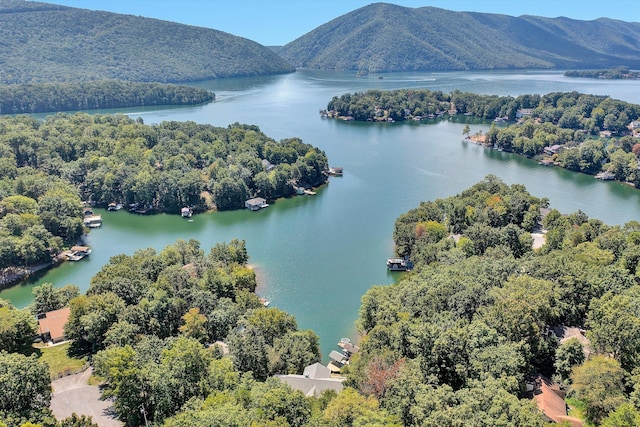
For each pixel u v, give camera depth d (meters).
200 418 50.78
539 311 74.88
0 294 124.31
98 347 83.25
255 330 83.38
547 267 92.19
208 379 65.56
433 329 68.31
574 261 97.69
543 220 154.38
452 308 81.31
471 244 123.81
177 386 63.16
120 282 94.44
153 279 105.31
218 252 126.75
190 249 127.69
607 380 62.22
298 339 85.94
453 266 103.25
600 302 78.62
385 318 85.06
